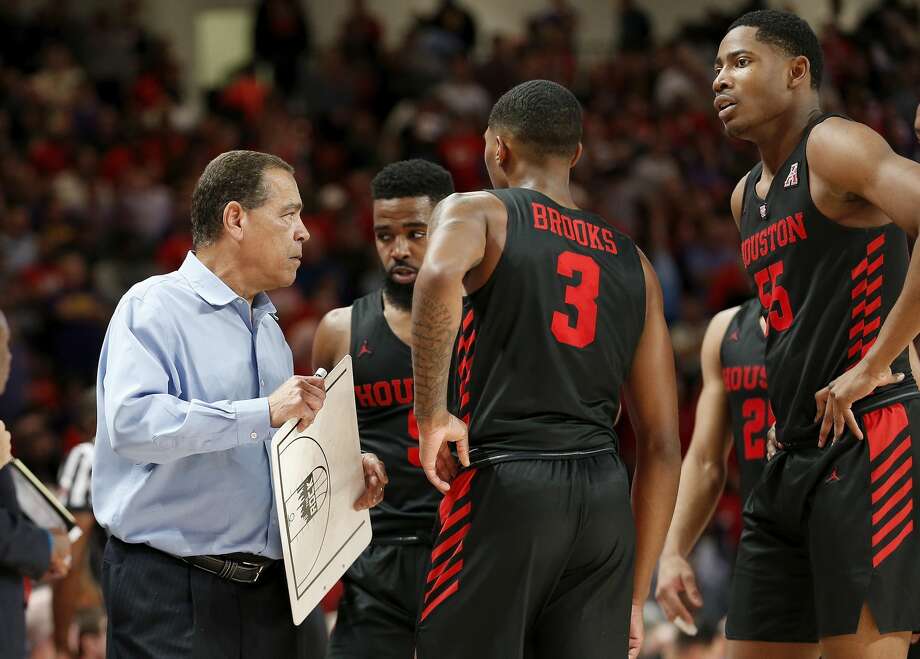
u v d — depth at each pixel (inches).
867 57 1107.3
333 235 1401.3
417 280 316.5
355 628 440.1
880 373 346.9
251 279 378.6
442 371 317.4
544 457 329.1
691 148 1560.0
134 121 1651.1
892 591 360.2
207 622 360.2
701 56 1705.2
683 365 1123.9
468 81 1681.8
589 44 1898.4
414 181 450.0
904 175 337.1
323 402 358.0
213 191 374.6
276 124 1635.1
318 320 1246.9
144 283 370.0
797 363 377.7
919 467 364.2
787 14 381.1
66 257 1310.3
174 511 360.8
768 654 416.8
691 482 474.9
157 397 346.9
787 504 389.4
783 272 380.5
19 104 1608.0
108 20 1809.8
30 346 1235.2
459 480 336.2
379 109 1775.3
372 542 442.9
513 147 353.7
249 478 368.8
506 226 334.0
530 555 324.2
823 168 359.3
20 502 402.0
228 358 371.9
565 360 333.7
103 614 553.6
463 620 327.0
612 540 336.8
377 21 1850.4
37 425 1027.3
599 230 350.0
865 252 365.1
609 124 1620.3
